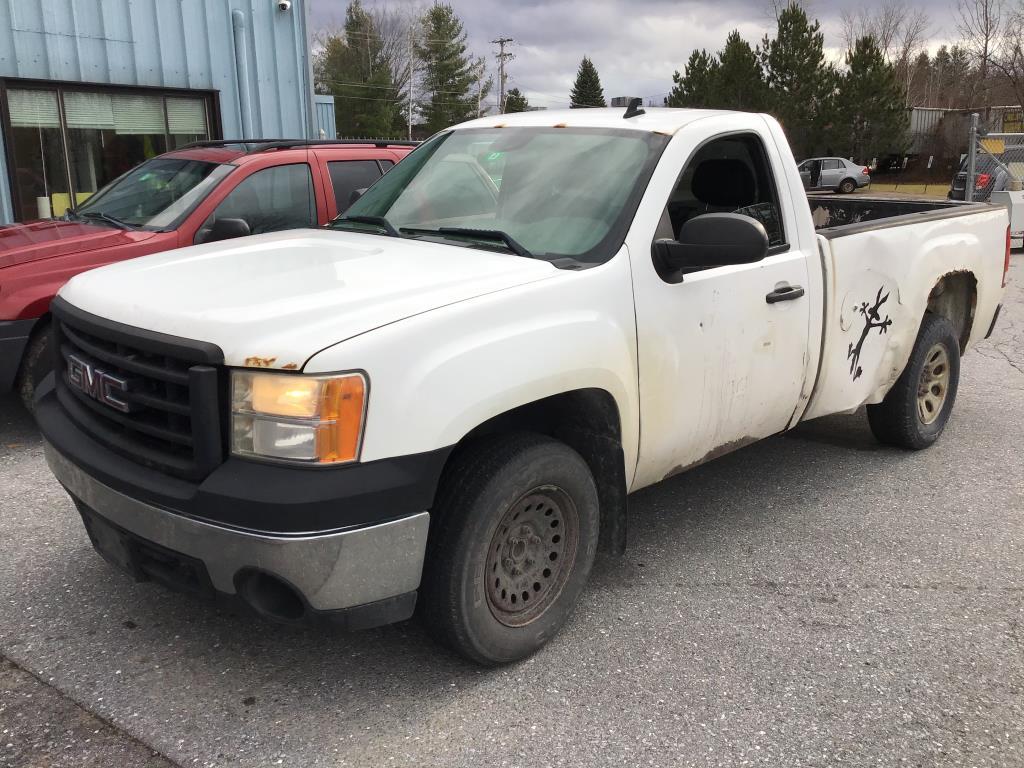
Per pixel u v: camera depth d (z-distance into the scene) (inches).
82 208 254.7
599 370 119.6
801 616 135.0
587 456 129.2
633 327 126.0
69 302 120.9
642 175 134.3
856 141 1967.3
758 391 150.9
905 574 149.7
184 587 104.4
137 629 125.9
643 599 139.0
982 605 139.7
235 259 127.8
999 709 112.9
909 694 115.6
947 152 2009.1
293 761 99.5
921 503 180.7
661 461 138.0
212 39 494.0
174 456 102.0
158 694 111.0
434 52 3120.1
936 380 211.2
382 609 102.7
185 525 98.0
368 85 2760.8
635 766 100.6
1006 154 697.0
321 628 101.6
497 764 100.2
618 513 131.5
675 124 144.1
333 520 95.2
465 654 113.9
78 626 126.1
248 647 122.1
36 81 419.8
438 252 128.2
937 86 2915.8
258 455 96.3
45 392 129.6
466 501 107.7
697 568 150.1
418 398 99.9
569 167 140.7
